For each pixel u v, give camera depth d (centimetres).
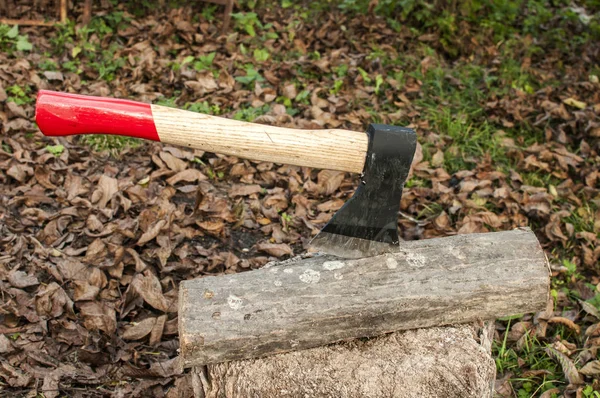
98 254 168
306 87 241
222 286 125
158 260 169
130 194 183
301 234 183
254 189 191
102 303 156
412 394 122
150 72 235
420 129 225
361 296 126
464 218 186
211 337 121
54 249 167
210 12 284
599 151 221
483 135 225
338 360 125
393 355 126
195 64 244
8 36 243
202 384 130
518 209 192
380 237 127
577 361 158
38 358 148
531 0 299
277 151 121
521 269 130
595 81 260
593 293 173
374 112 228
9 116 203
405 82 248
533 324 165
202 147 120
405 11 279
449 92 247
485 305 129
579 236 186
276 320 123
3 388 144
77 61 240
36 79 223
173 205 181
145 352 153
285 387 122
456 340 128
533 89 255
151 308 161
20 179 183
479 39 273
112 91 229
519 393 154
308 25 280
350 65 253
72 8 268
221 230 179
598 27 291
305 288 126
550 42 289
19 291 157
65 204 180
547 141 225
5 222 173
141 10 277
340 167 122
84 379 147
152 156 194
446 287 127
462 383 123
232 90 232
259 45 265
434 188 197
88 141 198
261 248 176
